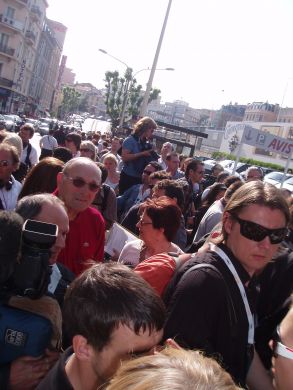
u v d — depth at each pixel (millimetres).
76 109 129375
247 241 1923
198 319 1754
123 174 6914
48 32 79625
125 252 3492
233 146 29922
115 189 7227
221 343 1810
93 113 136625
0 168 4035
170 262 2232
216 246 1989
